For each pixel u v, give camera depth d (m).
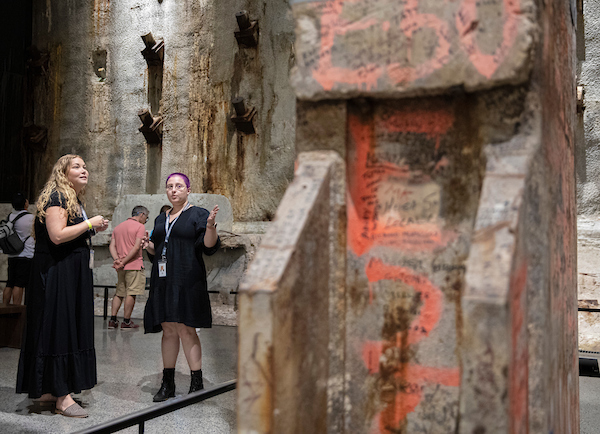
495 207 1.36
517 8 1.44
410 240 1.63
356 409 1.65
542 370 1.45
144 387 3.99
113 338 6.12
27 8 11.05
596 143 6.53
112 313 6.92
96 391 3.86
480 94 1.53
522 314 1.36
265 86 8.91
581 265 6.17
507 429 1.20
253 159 8.94
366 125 1.68
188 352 3.66
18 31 10.93
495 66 1.45
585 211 6.48
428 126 1.63
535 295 1.47
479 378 1.22
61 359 3.25
